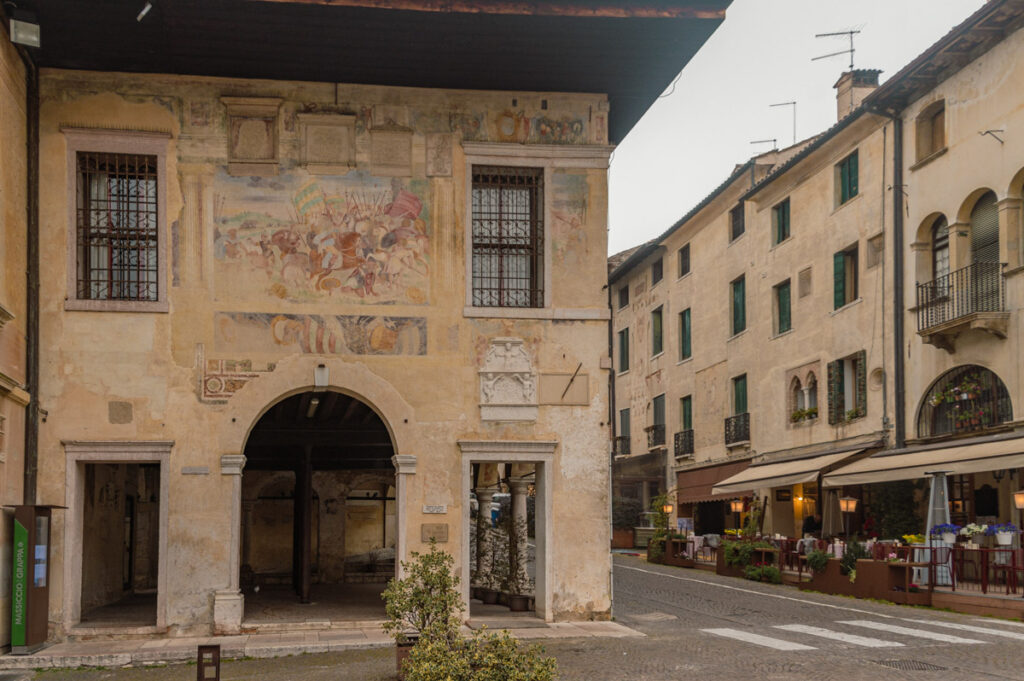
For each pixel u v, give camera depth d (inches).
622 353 1895.9
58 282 650.2
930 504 836.0
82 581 731.4
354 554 1071.6
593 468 693.9
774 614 738.2
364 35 638.5
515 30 641.6
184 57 654.5
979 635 615.8
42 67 657.0
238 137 678.5
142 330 657.6
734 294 1417.3
